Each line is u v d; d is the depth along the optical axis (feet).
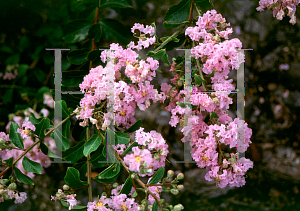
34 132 3.40
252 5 4.91
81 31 3.86
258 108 5.03
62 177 4.34
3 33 4.38
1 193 3.35
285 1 3.62
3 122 4.25
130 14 4.47
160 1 4.54
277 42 5.08
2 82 4.30
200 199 4.21
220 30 3.58
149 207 3.18
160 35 4.48
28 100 4.24
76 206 3.34
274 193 4.29
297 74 5.05
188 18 3.62
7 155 3.84
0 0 4.40
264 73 5.11
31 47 4.29
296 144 4.81
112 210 3.30
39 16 4.42
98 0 3.89
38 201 4.19
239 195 4.27
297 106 5.03
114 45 3.41
